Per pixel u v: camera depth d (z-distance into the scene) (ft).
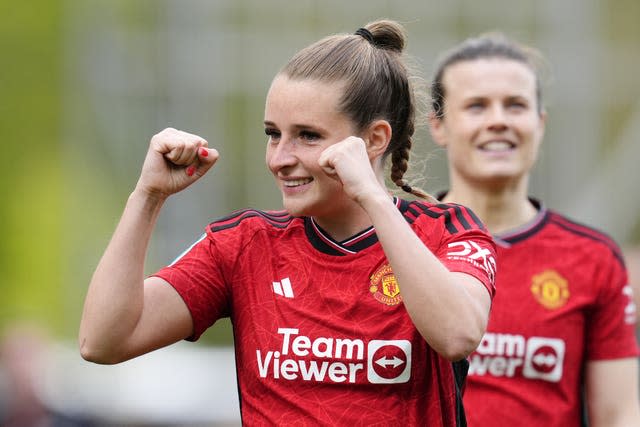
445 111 67.26
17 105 212.23
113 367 126.93
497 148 65.57
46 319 187.73
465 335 39.65
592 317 64.54
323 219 43.34
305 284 42.96
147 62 175.83
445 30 181.16
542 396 63.16
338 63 42.45
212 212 172.96
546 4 179.11
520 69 66.18
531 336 63.36
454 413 42.60
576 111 175.01
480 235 43.29
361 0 183.52
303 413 42.06
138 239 42.29
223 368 136.77
